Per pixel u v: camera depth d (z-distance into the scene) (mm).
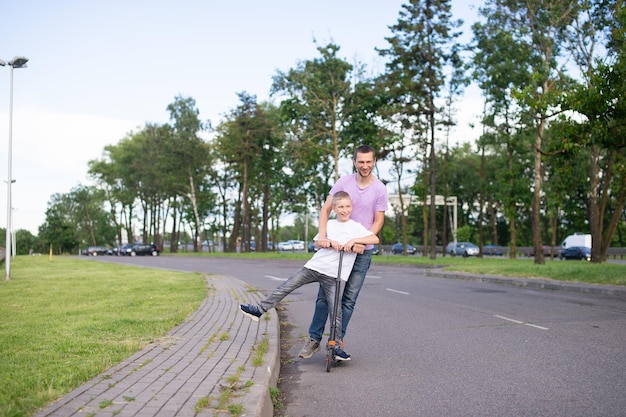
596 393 5191
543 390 5324
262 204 72125
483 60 28953
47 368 5238
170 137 68625
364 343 7938
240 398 4391
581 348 7301
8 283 17453
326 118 41750
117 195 85375
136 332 7590
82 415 3842
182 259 49531
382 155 42281
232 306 10977
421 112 37844
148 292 14047
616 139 16484
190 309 10305
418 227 87125
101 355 5961
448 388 5480
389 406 4941
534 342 7770
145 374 5145
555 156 18531
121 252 70438
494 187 50656
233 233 69000
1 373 5008
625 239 69312
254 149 61625
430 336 8398
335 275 6215
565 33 26109
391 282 19188
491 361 6641
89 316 9211
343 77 40562
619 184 24797
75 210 117250
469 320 9953
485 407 4840
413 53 36531
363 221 6520
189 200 75312
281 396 5352
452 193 62125
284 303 13086
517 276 19266
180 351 6328
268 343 6855
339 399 5207
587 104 15945
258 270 28250
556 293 15008
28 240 143250
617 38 16656
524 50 27266
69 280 18797
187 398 4344
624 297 13820
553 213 36375
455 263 31609
